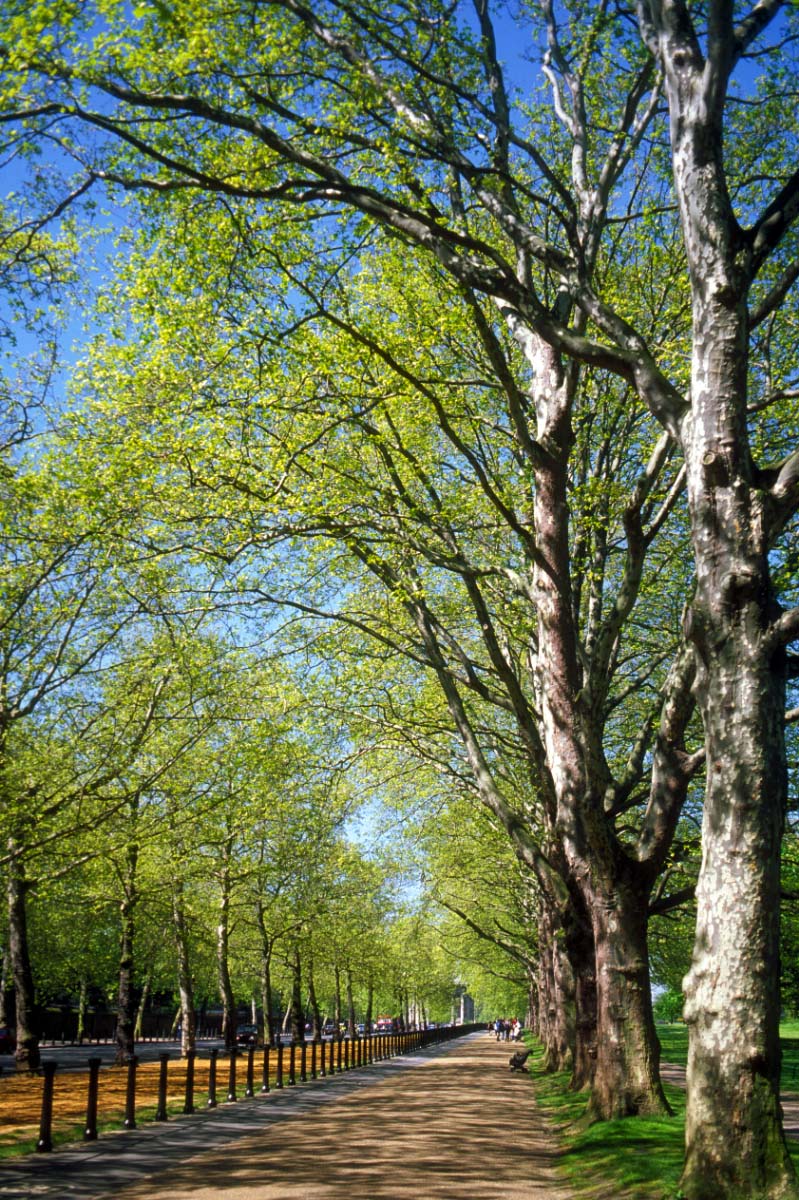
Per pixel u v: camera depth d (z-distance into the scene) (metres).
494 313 16.45
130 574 18.97
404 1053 45.91
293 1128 15.25
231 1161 11.75
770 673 7.80
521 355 17.69
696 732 19.97
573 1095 18.55
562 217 11.58
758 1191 7.14
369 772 23.88
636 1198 8.35
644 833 13.02
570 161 16.02
